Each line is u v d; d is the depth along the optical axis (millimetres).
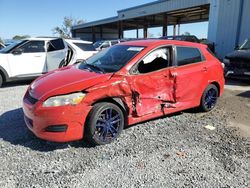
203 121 5234
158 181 3146
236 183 3152
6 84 9266
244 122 5254
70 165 3467
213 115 5625
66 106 3682
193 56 5387
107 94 3982
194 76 5254
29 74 9008
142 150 3920
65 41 9734
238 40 15102
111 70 4312
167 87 4797
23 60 8828
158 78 4621
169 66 4875
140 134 4480
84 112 3814
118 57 4625
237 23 15031
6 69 8508
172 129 4754
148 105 4559
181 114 5617
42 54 9195
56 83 3979
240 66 9320
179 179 3197
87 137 3945
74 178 3178
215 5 16234
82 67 4781
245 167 3512
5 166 3406
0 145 3988
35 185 3029
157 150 3930
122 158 3676
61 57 9453
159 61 4738
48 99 3707
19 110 5754
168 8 24734
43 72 9273
